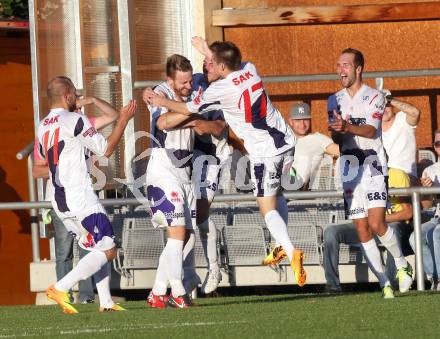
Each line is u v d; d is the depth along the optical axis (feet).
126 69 142.20
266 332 80.53
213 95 101.96
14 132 178.70
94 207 102.63
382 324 83.56
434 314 89.51
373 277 129.70
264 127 103.76
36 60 142.82
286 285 144.87
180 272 106.11
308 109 135.85
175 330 83.87
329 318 88.58
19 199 177.37
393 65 155.22
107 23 143.43
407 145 135.85
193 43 103.40
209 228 119.96
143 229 131.54
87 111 140.97
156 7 148.46
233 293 146.41
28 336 84.64
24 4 209.05
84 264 102.83
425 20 155.22
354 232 126.21
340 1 154.81
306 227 130.21
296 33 154.71
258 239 130.82
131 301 131.34
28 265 176.35
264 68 154.40
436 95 154.30
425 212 129.49
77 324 92.79
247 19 152.87
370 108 108.88
